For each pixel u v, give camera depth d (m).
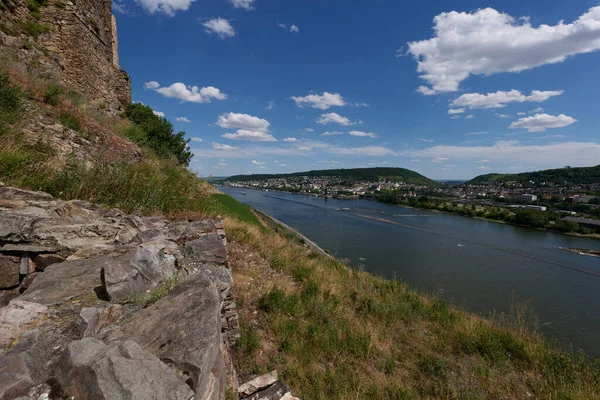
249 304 5.66
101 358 1.42
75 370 1.40
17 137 5.31
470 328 6.32
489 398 4.41
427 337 6.03
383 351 5.30
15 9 9.97
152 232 4.42
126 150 8.70
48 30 10.95
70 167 5.47
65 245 3.34
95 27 13.20
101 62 13.82
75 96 10.05
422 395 4.36
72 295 2.54
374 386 4.30
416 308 7.50
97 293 2.61
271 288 6.39
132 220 4.54
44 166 5.18
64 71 11.17
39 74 8.82
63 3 11.40
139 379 1.37
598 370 5.01
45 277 2.80
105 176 5.74
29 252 3.13
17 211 3.44
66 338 1.91
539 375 4.97
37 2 11.02
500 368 5.05
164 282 2.99
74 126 7.61
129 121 14.84
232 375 3.52
